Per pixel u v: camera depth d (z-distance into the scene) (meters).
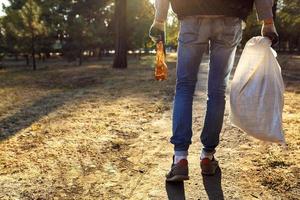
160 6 3.02
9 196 2.80
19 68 27.66
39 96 9.05
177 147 2.89
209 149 3.10
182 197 2.73
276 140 2.76
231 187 2.90
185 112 2.89
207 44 3.04
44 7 34.81
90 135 4.64
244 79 2.81
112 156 3.75
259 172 3.21
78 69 22.67
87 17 44.72
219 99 3.01
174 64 27.61
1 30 28.48
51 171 3.33
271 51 2.82
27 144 4.24
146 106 6.91
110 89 10.12
